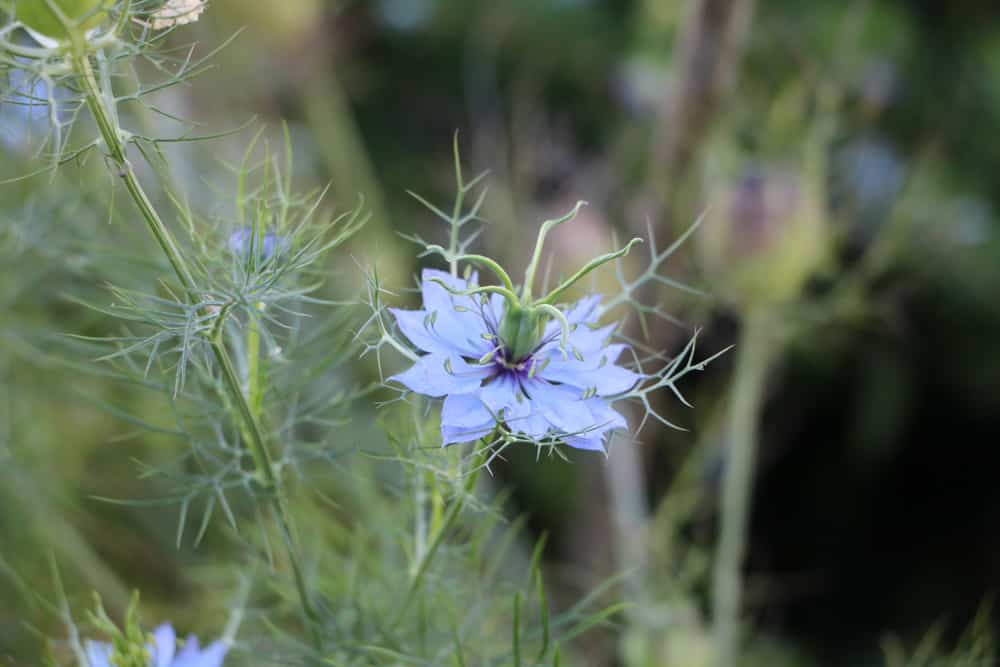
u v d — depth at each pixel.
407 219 0.82
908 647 0.77
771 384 0.65
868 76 0.60
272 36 0.55
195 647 0.39
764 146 0.53
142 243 0.45
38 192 0.47
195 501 0.50
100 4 0.34
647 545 0.51
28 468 0.49
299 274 0.39
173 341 0.43
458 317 0.37
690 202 0.52
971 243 0.74
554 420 0.36
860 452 0.80
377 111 0.87
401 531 0.42
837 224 0.54
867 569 0.81
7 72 0.35
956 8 0.84
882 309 0.56
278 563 0.46
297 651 0.41
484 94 0.84
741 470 0.51
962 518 0.81
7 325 0.48
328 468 0.50
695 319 0.53
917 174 0.59
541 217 0.54
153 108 0.35
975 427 0.82
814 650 0.76
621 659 0.50
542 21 0.86
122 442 0.51
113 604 0.47
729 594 0.50
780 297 0.52
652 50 0.66
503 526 0.54
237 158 0.52
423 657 0.40
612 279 0.52
